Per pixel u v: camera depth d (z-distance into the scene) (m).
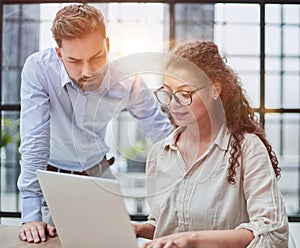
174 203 1.49
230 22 4.13
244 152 1.44
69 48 1.76
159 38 2.91
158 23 2.93
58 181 1.33
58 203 1.36
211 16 3.51
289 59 5.73
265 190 1.36
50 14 3.18
